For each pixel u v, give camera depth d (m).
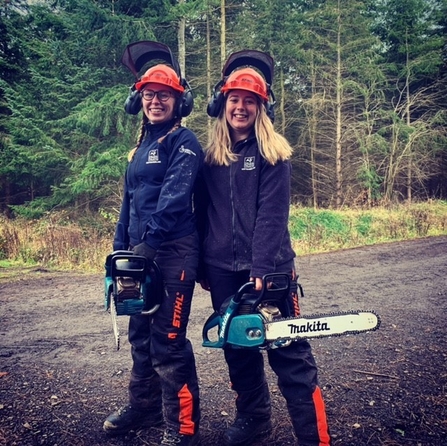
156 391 2.66
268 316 2.09
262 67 2.55
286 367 2.19
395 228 12.41
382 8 23.88
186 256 2.33
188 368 2.34
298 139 23.66
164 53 2.64
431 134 22.05
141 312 2.23
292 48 21.05
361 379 3.26
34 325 4.55
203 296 5.71
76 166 13.66
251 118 2.30
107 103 12.77
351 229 12.69
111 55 14.06
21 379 3.26
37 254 8.48
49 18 13.88
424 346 3.89
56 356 3.72
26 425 2.64
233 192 2.30
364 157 21.20
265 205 2.21
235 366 2.46
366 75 20.58
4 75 16.70
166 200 2.19
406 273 7.07
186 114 2.46
